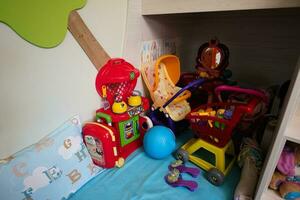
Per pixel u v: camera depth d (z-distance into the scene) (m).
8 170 0.70
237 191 0.82
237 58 1.52
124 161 1.05
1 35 0.64
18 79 0.71
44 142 0.81
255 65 1.47
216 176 0.90
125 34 1.07
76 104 0.93
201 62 1.21
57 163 0.82
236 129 1.08
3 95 0.68
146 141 1.05
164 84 1.28
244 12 1.39
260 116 1.03
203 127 0.98
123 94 1.08
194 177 0.97
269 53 1.40
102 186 0.90
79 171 0.89
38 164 0.77
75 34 0.84
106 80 0.98
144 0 1.10
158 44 1.35
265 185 0.73
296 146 0.82
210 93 1.20
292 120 0.73
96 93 1.00
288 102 0.61
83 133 0.95
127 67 1.04
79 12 0.84
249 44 1.45
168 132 1.06
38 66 0.75
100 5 0.91
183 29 1.56
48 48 0.77
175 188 0.90
